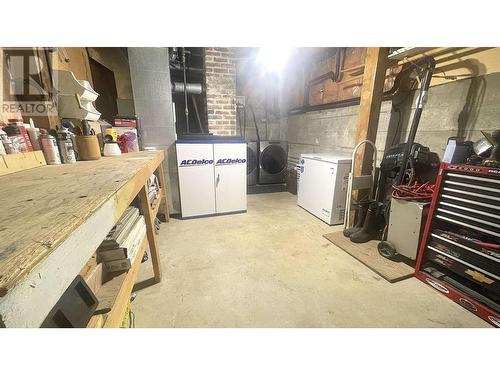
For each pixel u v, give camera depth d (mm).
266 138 4688
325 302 1384
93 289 805
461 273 1348
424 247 1537
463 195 1327
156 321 1236
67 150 1273
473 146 1365
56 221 446
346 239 2164
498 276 1188
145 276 1649
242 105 4027
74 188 698
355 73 2871
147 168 1263
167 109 2588
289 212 3006
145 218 1450
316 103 3725
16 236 385
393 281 1568
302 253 1964
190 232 2391
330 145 3436
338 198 2521
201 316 1271
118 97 2844
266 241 2186
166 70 2492
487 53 1590
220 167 2766
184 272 1696
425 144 2057
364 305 1357
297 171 3877
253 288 1517
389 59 2025
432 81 1969
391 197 1810
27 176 900
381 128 2490
